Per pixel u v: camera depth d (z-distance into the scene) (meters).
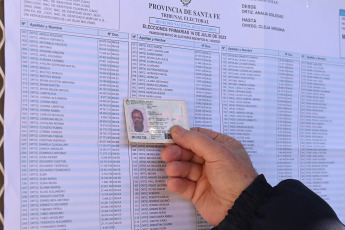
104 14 0.62
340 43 0.81
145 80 0.64
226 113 0.69
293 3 0.78
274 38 0.75
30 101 0.56
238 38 0.72
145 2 0.65
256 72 0.73
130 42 0.64
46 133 0.57
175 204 0.63
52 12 0.59
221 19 0.71
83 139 0.59
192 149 0.62
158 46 0.65
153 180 0.62
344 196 0.77
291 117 0.75
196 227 0.64
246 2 0.73
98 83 0.61
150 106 0.63
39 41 0.58
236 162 0.60
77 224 0.57
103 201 0.59
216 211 0.62
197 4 0.69
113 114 0.61
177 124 0.64
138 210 0.61
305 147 0.75
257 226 0.57
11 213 0.54
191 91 0.67
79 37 0.60
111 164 0.60
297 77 0.76
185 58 0.67
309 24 0.79
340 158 0.78
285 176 0.73
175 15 0.67
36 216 0.55
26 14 0.58
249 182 0.60
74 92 0.59
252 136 0.71
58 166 0.57
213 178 0.61
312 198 0.59
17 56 0.56
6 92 0.55
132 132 0.61
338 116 0.79
